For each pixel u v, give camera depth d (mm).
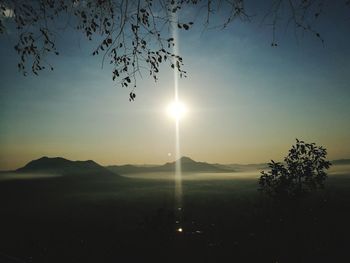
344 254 12141
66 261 14328
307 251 12617
